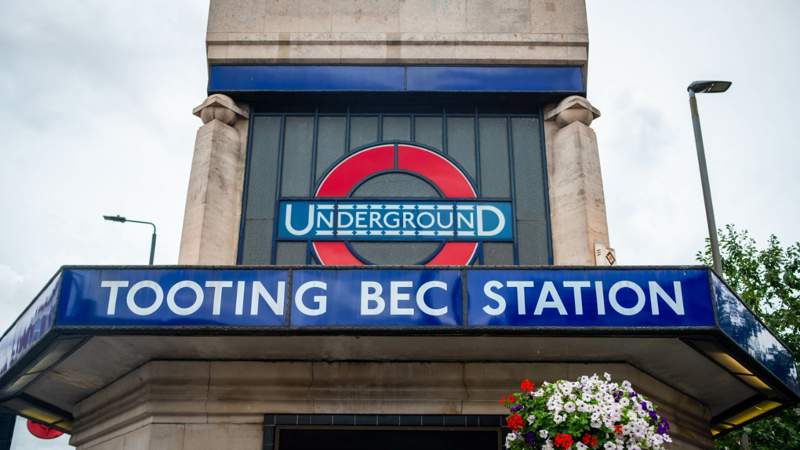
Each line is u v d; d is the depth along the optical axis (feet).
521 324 38.68
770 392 48.67
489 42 53.57
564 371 43.96
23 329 43.47
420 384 43.34
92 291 38.93
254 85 52.85
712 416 54.90
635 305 39.06
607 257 48.29
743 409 52.34
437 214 50.55
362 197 50.80
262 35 53.57
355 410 43.14
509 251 49.83
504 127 53.31
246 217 50.62
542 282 39.34
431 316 38.75
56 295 38.88
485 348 42.16
